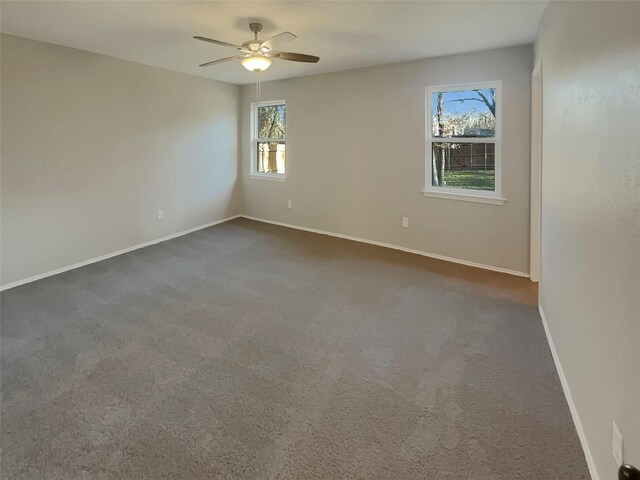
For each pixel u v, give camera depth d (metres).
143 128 5.13
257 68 3.48
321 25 3.37
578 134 1.92
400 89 4.80
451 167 4.61
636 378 1.16
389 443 1.81
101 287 3.80
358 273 4.23
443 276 4.14
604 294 1.48
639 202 1.15
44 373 2.36
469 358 2.54
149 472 1.65
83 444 1.80
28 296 3.57
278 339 2.79
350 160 5.45
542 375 2.34
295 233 5.98
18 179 3.86
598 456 1.54
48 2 2.93
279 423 1.95
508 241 4.22
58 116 4.14
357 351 2.63
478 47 4.02
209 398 2.14
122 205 4.95
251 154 6.73
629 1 1.24
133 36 3.75
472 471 1.65
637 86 1.17
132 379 2.30
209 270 4.30
